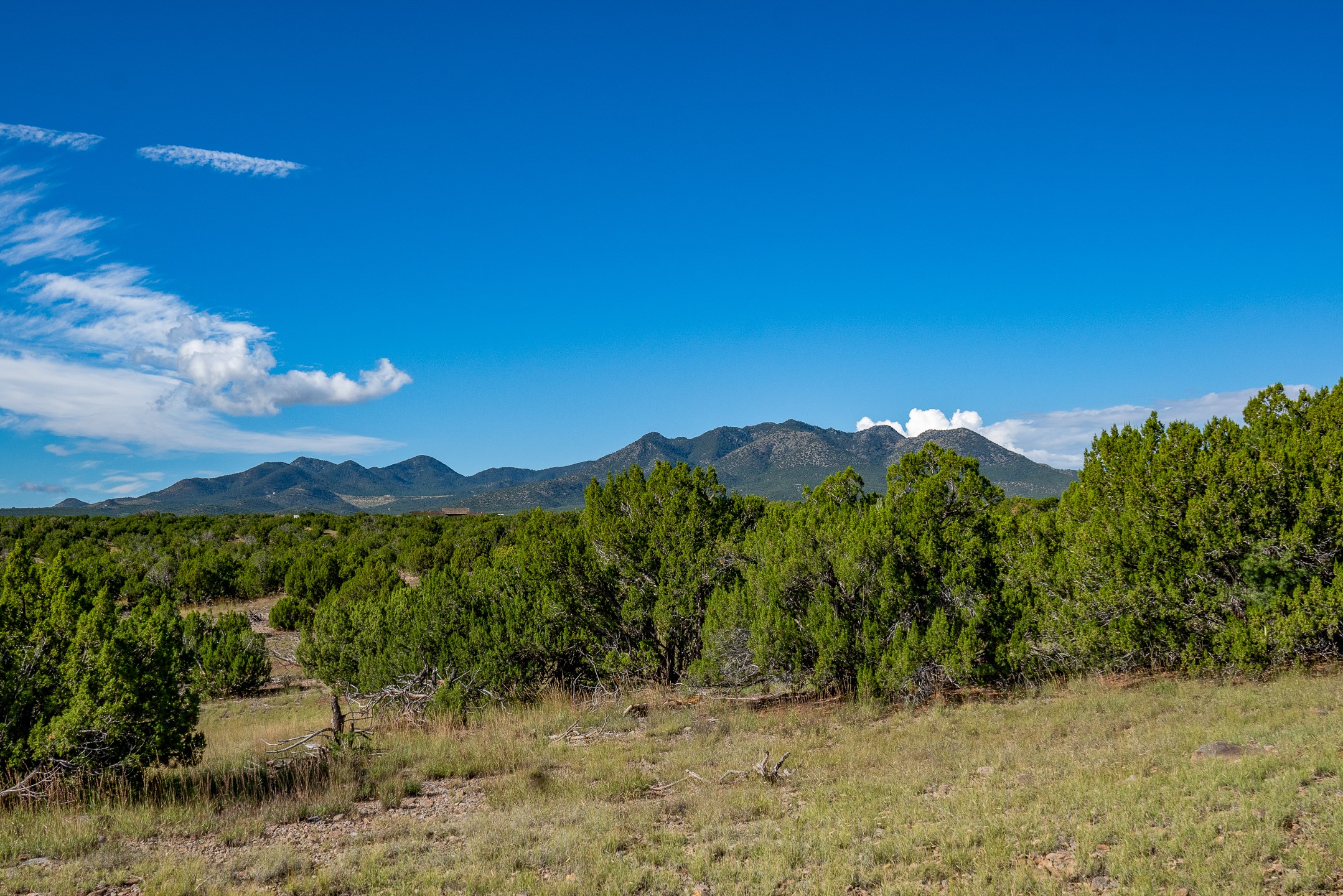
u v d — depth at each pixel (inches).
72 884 265.4
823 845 273.4
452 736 552.1
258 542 2320.4
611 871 262.5
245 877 275.9
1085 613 573.0
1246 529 525.3
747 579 676.7
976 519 623.5
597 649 706.2
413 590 752.3
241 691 921.5
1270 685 467.2
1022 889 220.8
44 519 2527.1
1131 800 278.5
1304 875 204.1
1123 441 614.9
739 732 518.9
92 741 360.8
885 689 564.4
